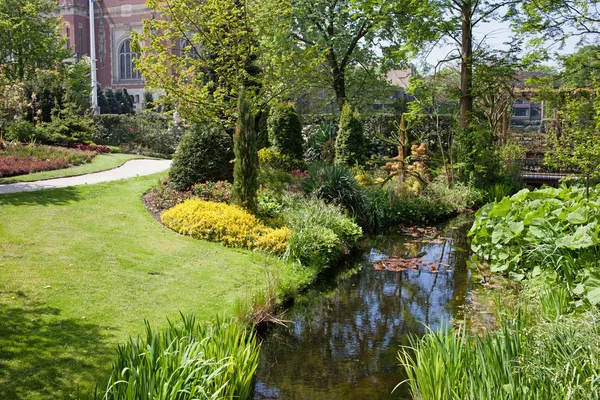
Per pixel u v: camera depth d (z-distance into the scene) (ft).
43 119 70.28
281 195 39.09
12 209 29.50
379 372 18.15
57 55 88.79
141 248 26.96
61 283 20.98
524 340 14.52
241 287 23.95
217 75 44.06
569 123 38.47
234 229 30.63
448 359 13.82
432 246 37.45
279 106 51.13
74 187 36.70
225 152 39.29
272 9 42.11
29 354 15.47
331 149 65.31
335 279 29.40
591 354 12.35
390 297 26.27
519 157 62.69
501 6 56.65
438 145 70.33
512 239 28.55
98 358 15.81
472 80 57.00
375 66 75.41
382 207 44.42
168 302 21.13
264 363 18.76
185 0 39.24
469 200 52.75
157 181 41.91
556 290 20.57
